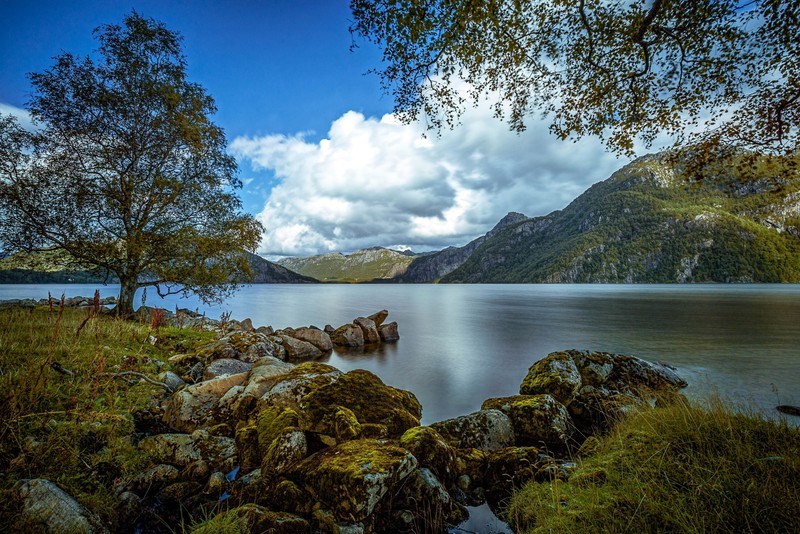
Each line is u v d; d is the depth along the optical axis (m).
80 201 19.25
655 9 5.50
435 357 23.80
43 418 6.16
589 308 63.38
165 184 20.39
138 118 20.66
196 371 11.99
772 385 15.66
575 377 10.98
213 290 23.72
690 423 5.78
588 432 9.16
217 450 6.83
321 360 22.70
